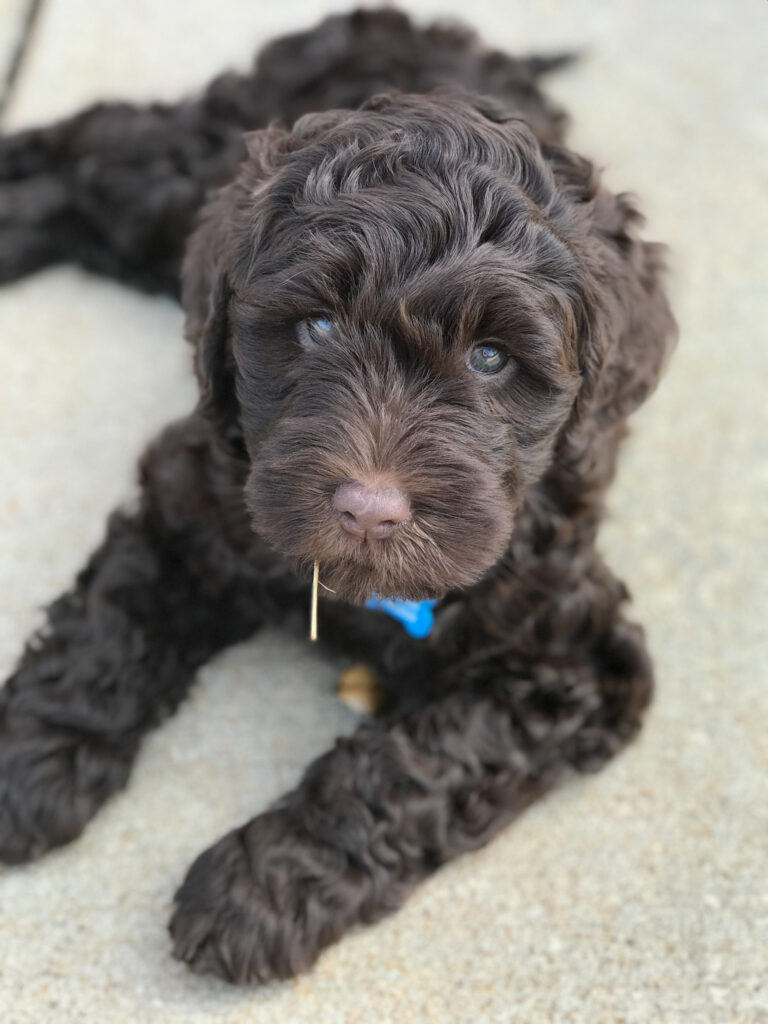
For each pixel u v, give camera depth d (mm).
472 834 375
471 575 328
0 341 571
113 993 339
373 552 311
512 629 407
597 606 421
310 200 330
